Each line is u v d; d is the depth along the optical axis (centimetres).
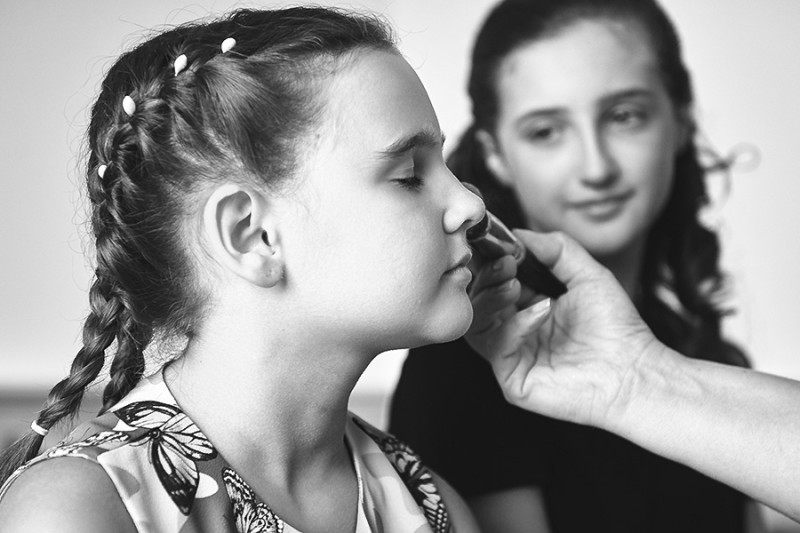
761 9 219
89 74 207
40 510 73
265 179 81
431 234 83
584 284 109
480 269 101
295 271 82
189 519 77
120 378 90
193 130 83
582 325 109
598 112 140
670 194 157
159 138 84
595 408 105
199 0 202
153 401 84
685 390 104
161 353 90
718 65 220
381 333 83
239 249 82
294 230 81
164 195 84
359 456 92
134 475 77
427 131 84
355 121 81
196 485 79
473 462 123
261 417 83
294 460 86
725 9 219
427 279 83
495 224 99
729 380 104
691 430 101
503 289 102
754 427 99
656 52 144
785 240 217
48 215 205
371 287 81
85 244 113
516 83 143
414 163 85
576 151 140
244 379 83
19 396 201
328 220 81
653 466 130
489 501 123
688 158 157
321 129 81
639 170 141
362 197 81
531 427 124
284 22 87
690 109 154
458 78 226
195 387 84
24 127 205
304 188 81
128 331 89
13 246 205
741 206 219
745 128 220
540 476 123
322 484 88
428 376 128
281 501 84
